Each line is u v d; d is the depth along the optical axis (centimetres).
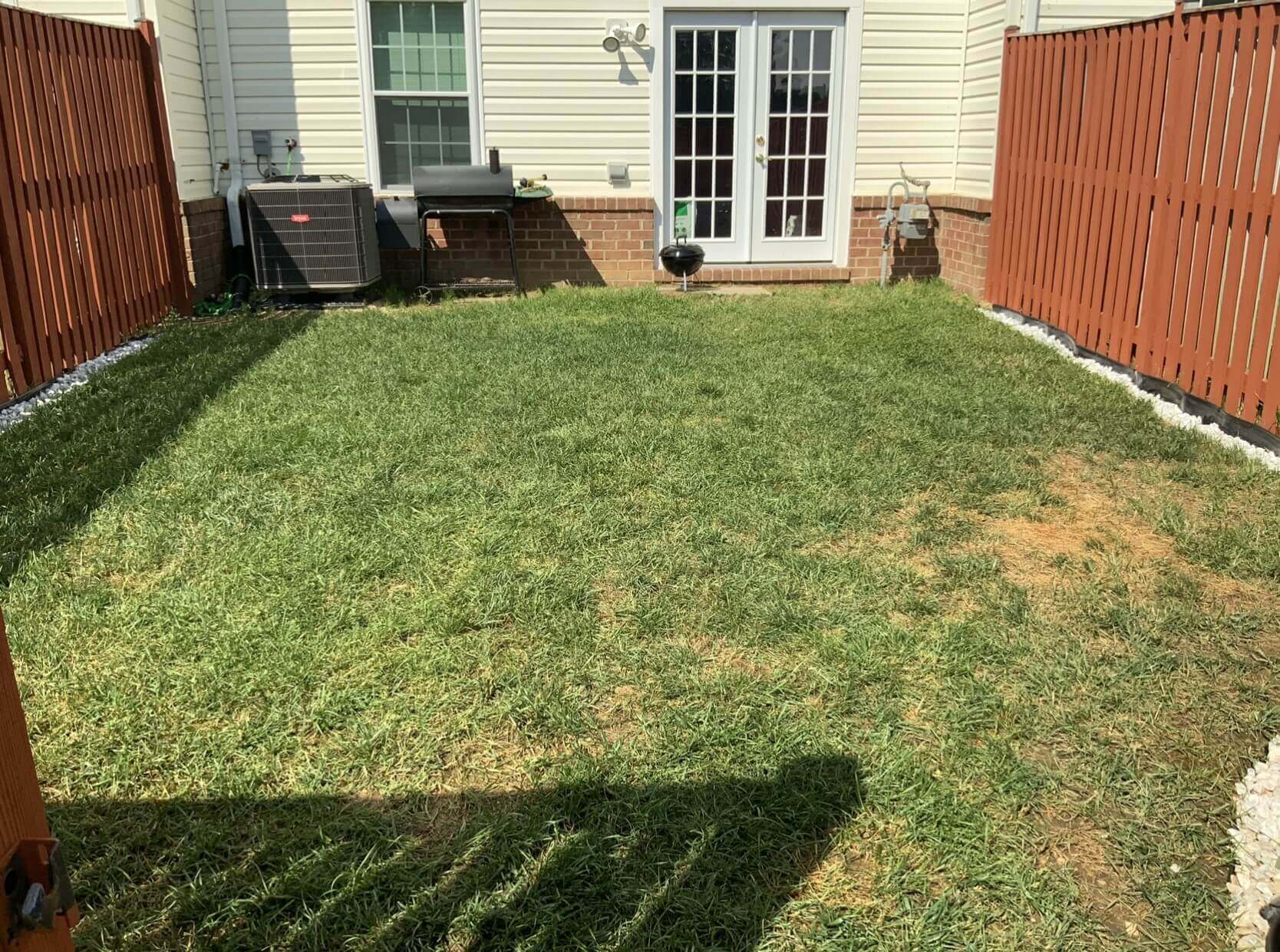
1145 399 579
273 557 353
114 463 446
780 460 457
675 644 302
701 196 995
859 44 950
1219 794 244
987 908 208
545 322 782
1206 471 454
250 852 221
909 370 630
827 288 962
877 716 267
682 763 250
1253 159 500
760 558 358
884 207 988
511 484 424
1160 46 586
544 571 345
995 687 284
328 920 204
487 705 274
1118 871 221
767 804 236
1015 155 795
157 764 248
